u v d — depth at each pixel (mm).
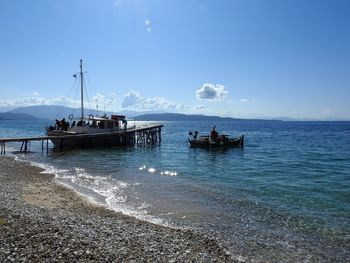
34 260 8961
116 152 47781
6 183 22641
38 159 38438
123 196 20125
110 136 53656
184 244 11906
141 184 24047
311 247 12438
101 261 9406
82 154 44469
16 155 42281
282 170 32156
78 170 30453
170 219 15703
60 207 16812
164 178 26844
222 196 20484
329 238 13367
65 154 44062
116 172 29641
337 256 11695
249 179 26844
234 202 19016
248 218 15945
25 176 26094
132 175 28062
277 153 48312
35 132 102312
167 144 63688
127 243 11383
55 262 8977
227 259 10867
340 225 14938
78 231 12062
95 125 54125
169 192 21453
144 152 48406
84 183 24016
